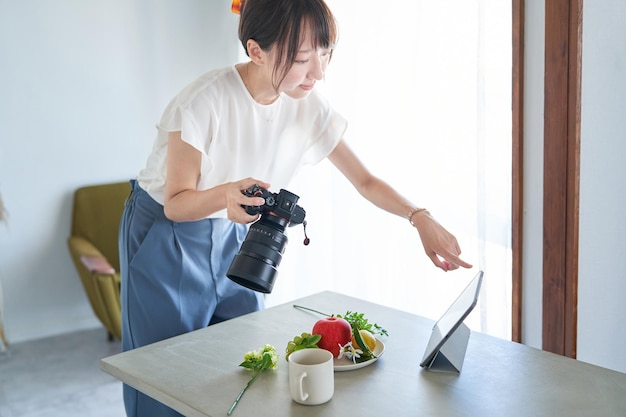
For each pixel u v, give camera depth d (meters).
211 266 1.91
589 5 1.95
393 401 1.23
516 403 1.21
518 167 2.16
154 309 1.85
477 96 2.29
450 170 2.52
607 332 2.18
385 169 2.79
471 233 2.48
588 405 1.20
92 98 3.48
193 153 1.68
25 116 3.33
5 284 3.39
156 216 1.86
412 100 2.62
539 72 2.08
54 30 3.34
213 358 1.44
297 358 1.28
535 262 2.19
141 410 1.84
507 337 2.34
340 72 2.93
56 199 3.46
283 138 1.86
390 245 2.82
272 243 1.39
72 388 2.88
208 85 1.71
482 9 2.25
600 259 2.12
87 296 3.24
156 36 3.60
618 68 2.06
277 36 1.50
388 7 2.68
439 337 1.38
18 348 3.33
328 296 1.82
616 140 2.10
